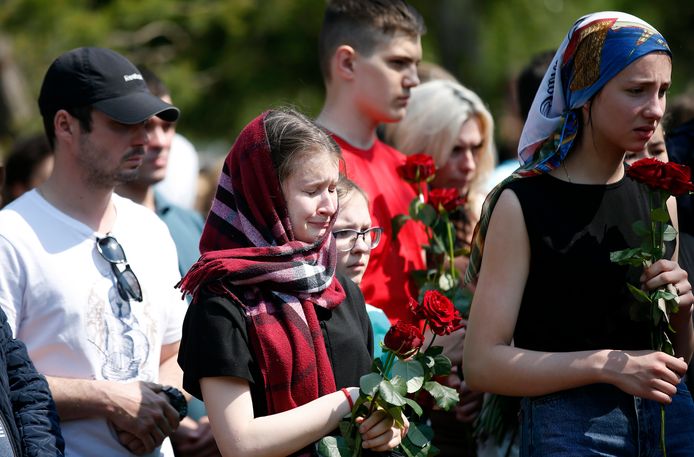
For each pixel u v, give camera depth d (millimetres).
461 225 10297
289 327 6457
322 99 30406
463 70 32062
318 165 6672
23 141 11258
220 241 6742
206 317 6340
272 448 6211
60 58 7750
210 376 6277
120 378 7406
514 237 6863
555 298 6844
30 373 6656
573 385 6691
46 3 27219
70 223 7465
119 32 28562
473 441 9195
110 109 7539
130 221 7871
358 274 8164
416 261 9531
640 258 6668
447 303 6570
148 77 10477
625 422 6766
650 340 6898
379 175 9648
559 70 6992
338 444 6363
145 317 7613
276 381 6359
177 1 29531
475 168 10430
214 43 30547
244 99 30141
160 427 7367
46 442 6438
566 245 6809
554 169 6977
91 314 7332
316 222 6715
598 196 6930
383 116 9664
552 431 6793
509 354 6785
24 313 7230
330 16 9922
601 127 6805
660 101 6730
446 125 10172
